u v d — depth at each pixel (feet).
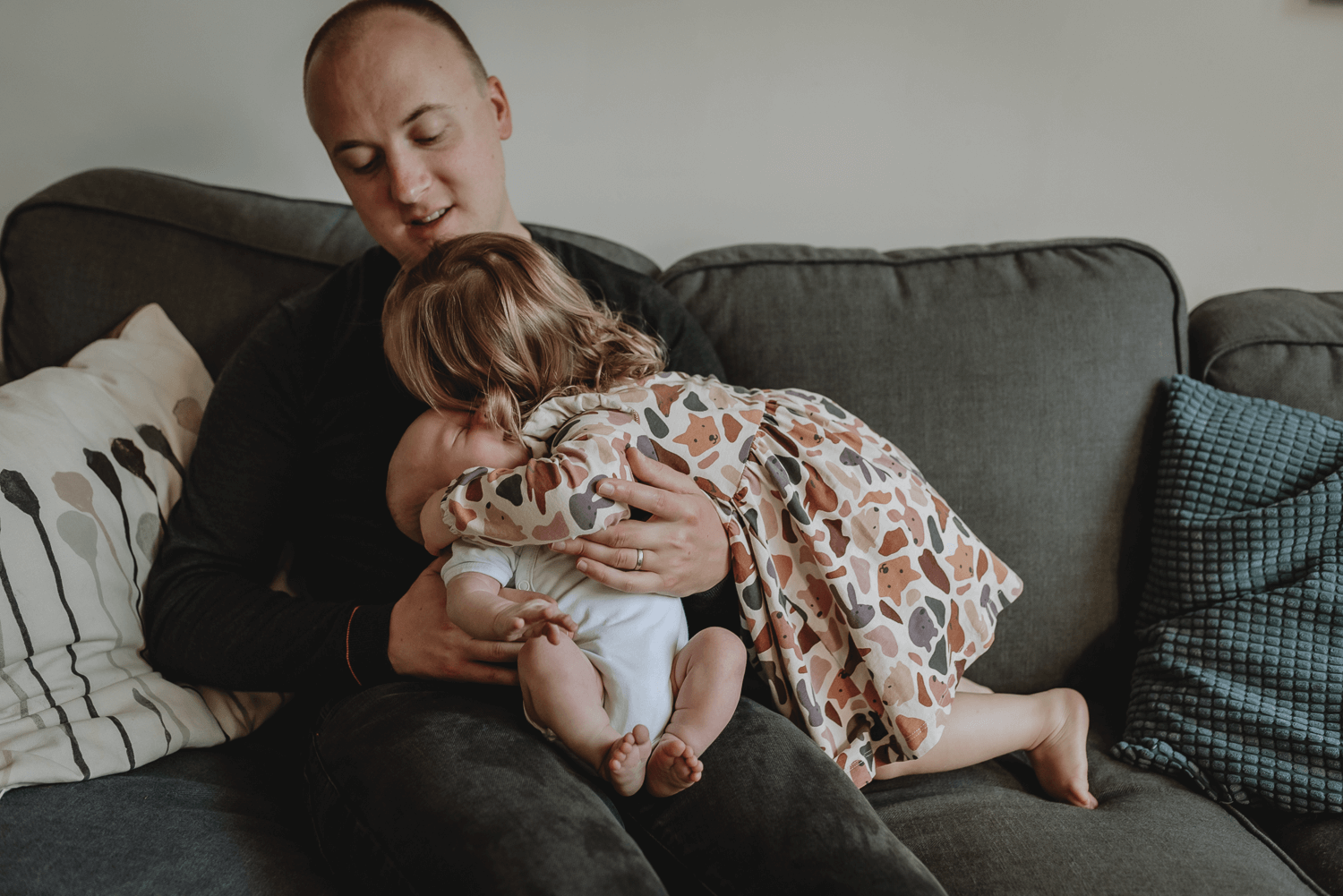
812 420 3.16
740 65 4.69
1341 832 2.83
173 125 4.67
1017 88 4.75
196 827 2.49
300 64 4.61
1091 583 3.73
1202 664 3.25
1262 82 4.75
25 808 2.37
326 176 4.81
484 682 2.72
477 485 2.59
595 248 4.18
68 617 2.79
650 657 2.60
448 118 3.22
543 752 2.45
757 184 4.90
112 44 4.53
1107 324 3.85
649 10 4.58
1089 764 3.31
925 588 2.91
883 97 4.76
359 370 3.36
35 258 3.88
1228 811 3.04
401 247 3.46
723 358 3.91
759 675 2.96
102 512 3.03
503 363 2.81
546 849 2.10
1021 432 3.75
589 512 2.53
